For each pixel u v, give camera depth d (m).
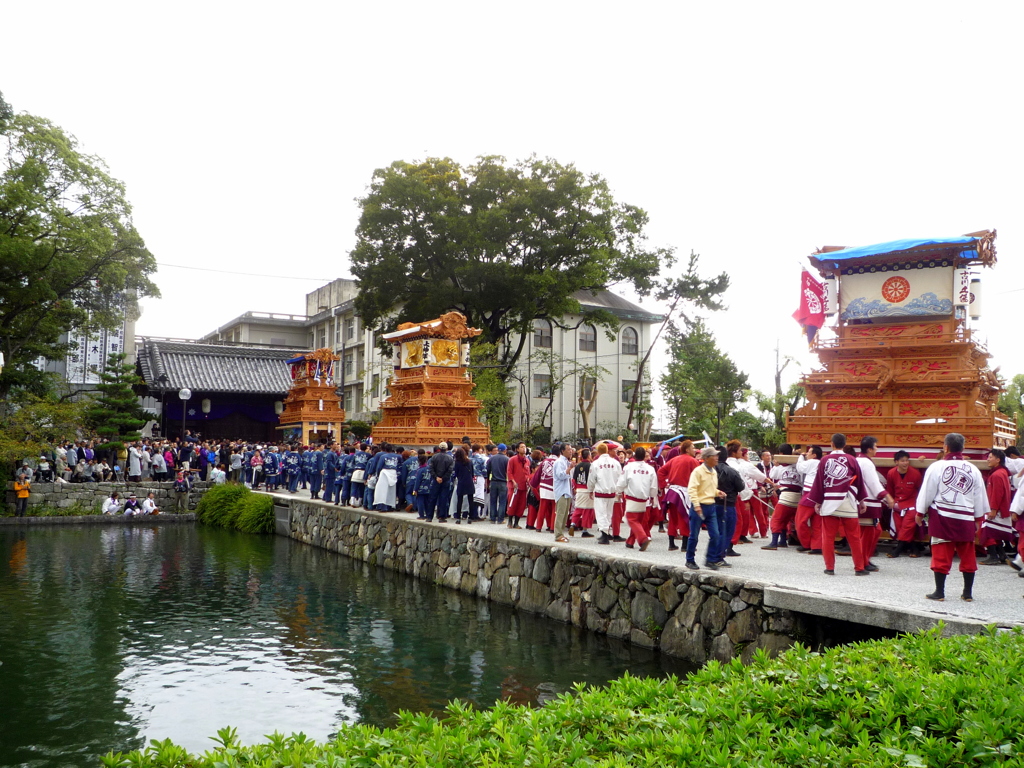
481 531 15.48
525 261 37.94
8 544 22.69
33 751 7.52
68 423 29.20
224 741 4.86
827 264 14.90
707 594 9.91
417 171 38.16
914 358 14.09
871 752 3.91
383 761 4.18
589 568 12.17
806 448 14.62
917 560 12.09
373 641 11.61
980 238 13.43
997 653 5.26
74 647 11.37
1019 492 9.92
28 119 29.56
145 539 24.34
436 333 27.53
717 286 45.28
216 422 46.62
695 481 10.70
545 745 4.40
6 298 29.72
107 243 30.58
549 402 43.00
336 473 24.16
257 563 19.59
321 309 57.78
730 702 4.86
